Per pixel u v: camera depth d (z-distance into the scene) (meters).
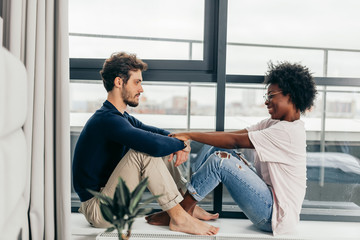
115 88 1.53
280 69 1.49
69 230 1.50
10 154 1.06
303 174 1.48
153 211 1.82
